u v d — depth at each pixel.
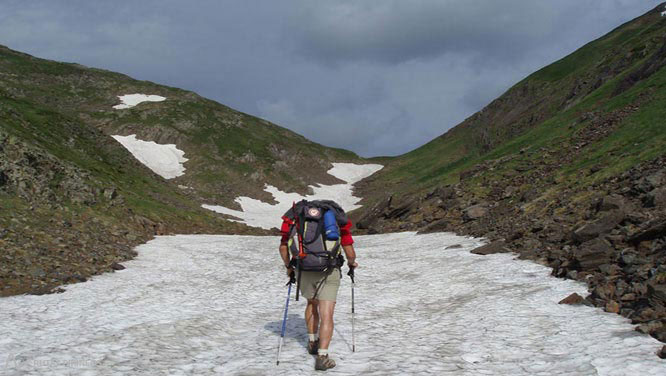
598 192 23.00
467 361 7.22
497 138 105.69
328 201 7.53
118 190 43.97
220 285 16.70
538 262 16.64
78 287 15.05
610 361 6.53
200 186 104.44
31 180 29.25
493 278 15.20
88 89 154.62
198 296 14.40
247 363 7.30
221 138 133.62
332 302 7.16
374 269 20.20
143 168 64.44
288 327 10.16
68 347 8.13
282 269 21.34
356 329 9.89
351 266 7.61
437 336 9.05
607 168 27.09
